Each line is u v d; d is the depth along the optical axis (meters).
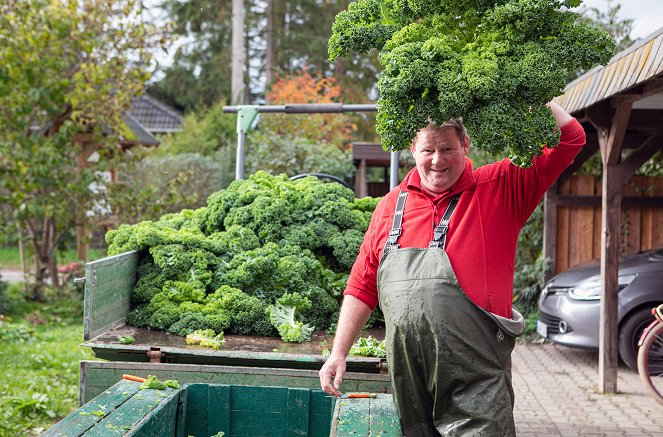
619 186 6.88
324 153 14.73
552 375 7.75
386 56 2.40
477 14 2.52
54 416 5.78
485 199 2.69
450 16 2.54
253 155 14.86
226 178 15.18
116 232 4.34
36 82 11.45
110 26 11.62
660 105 6.91
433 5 2.57
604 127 6.80
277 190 4.74
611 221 6.93
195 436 3.12
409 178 2.86
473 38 2.53
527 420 6.10
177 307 3.96
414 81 2.32
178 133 20.67
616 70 5.88
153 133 25.20
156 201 12.14
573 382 7.43
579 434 5.72
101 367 3.35
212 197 4.75
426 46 2.37
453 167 2.65
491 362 2.59
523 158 2.44
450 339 2.55
